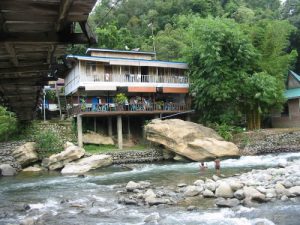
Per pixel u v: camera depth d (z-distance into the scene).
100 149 29.91
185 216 12.24
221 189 14.65
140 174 22.45
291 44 50.22
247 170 21.39
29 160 26.98
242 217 11.80
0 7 4.27
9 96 12.41
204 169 22.47
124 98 31.98
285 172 18.09
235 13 61.78
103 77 32.28
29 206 14.92
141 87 33.94
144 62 33.78
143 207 13.89
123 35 51.59
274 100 33.47
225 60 32.88
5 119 28.80
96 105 30.55
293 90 38.47
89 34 5.48
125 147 32.06
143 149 30.17
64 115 36.78
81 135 30.05
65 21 4.88
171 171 23.00
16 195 17.64
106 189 18.06
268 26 37.31
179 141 28.28
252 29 37.69
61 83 41.94
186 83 36.28
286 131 31.56
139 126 36.03
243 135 30.84
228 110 33.66
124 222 12.05
